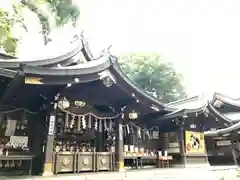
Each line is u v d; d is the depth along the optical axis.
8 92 7.73
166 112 12.59
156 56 32.09
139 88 9.79
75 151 9.10
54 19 23.55
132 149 11.48
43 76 7.10
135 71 30.84
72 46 10.97
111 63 8.75
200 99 15.08
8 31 17.59
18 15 19.23
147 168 11.73
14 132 8.78
